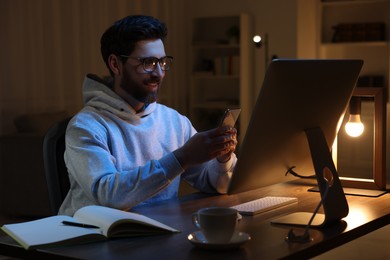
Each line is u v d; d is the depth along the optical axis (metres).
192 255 1.44
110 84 2.23
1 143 5.22
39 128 5.63
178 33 8.16
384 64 7.24
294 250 1.47
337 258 3.34
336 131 1.97
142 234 1.62
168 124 2.35
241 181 1.72
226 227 1.46
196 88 8.34
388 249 3.53
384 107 2.28
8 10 6.04
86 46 6.90
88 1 6.89
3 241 1.62
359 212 1.93
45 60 6.45
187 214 1.90
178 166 1.85
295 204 2.07
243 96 7.74
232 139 1.89
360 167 6.88
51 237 1.55
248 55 7.78
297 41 7.42
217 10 8.08
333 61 1.76
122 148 2.12
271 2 7.66
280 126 1.72
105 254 1.46
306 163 1.92
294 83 1.67
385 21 7.21
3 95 6.03
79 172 1.94
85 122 2.04
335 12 7.53
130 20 2.09
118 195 1.84
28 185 5.12
